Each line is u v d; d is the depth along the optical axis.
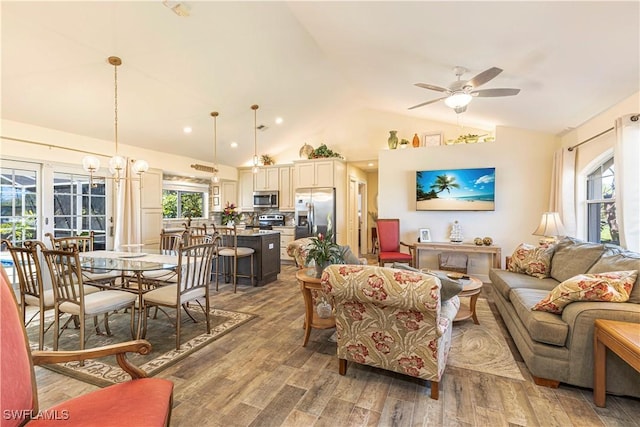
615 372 1.91
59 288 2.59
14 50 2.91
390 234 5.50
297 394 2.06
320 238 2.82
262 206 7.58
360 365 2.44
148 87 3.95
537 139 4.91
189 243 3.94
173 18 2.95
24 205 4.12
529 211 4.96
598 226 3.83
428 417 1.83
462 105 3.05
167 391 1.33
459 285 2.09
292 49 3.94
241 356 2.60
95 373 2.30
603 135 3.49
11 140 3.91
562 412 1.87
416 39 2.80
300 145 7.40
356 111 6.77
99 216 5.00
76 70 3.36
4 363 1.06
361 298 1.98
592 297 2.09
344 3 2.56
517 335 2.59
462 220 5.34
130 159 5.29
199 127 5.44
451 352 2.66
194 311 3.74
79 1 2.55
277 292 4.59
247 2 2.94
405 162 5.71
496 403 1.96
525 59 2.67
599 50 2.28
